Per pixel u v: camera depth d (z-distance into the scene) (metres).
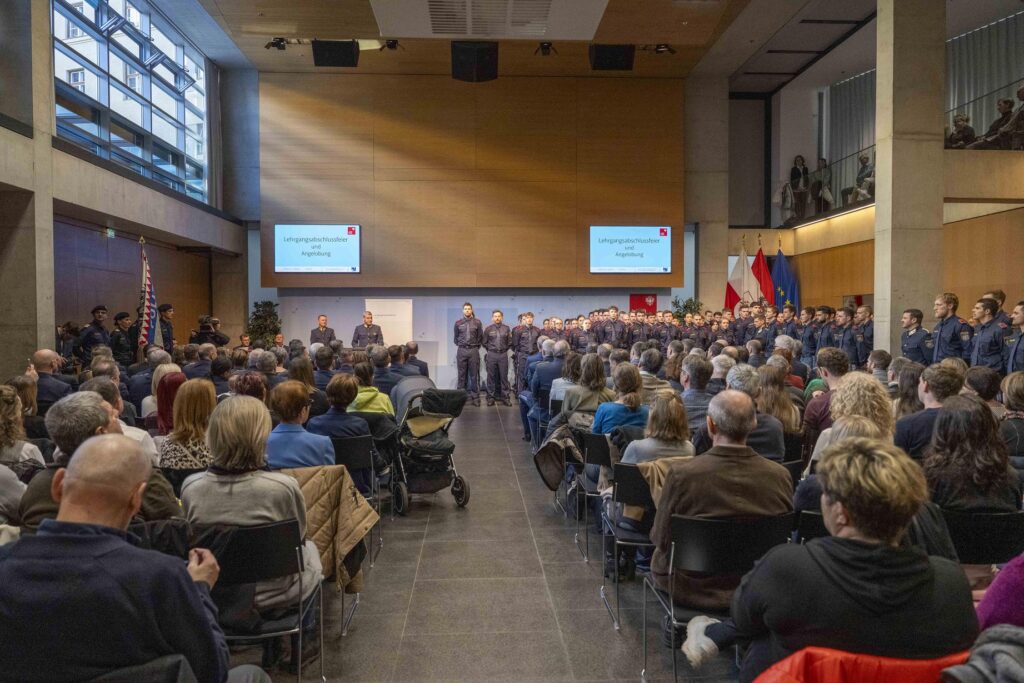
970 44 14.80
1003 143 10.95
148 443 3.81
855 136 17.95
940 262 10.22
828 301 17.73
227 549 2.53
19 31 8.27
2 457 3.27
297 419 3.67
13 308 8.35
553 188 15.73
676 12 10.82
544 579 4.38
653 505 3.51
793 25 15.01
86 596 1.44
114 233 11.84
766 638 1.79
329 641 3.53
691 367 4.76
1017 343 7.51
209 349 7.28
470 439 9.37
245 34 12.26
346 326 15.88
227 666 1.67
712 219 16.72
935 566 1.56
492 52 13.54
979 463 2.55
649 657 3.34
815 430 4.44
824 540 1.59
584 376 5.56
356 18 11.42
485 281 15.66
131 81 11.88
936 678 1.45
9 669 1.43
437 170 15.59
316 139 15.46
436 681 3.13
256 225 16.33
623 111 15.84
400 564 4.65
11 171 7.89
